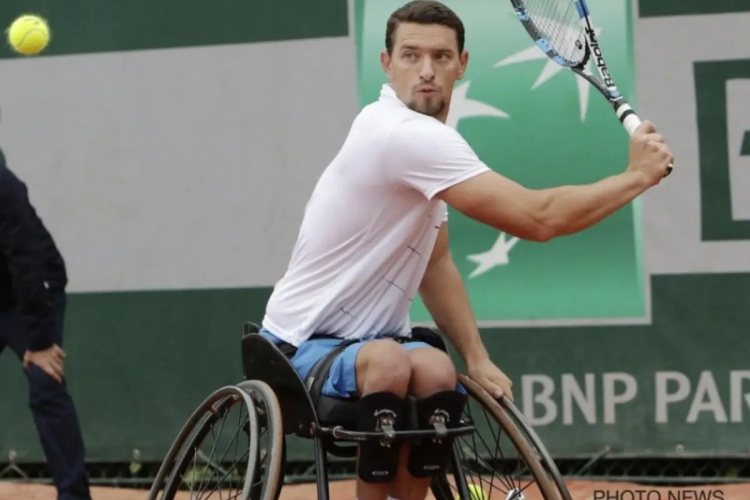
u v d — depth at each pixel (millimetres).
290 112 19984
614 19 19422
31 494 19906
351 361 12000
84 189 20391
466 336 13734
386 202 12586
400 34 12688
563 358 19562
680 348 19328
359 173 12609
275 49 19969
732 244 19234
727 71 19188
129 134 20312
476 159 12195
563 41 14398
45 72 20422
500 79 19562
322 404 12195
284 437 12070
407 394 12156
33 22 18156
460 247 19688
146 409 20312
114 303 20359
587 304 19500
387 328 13211
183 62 20156
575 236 19484
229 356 20141
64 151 20438
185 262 20219
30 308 15664
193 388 20219
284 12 19938
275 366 12500
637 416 19438
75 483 16125
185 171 20219
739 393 19234
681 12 19250
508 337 19672
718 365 19266
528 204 11898
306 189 19969
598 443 19516
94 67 20344
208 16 20094
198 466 20484
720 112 19234
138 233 20312
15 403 20578
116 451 20359
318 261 13055
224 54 20078
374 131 12516
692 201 19297
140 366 20328
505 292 19641
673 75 19312
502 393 13164
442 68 12633
